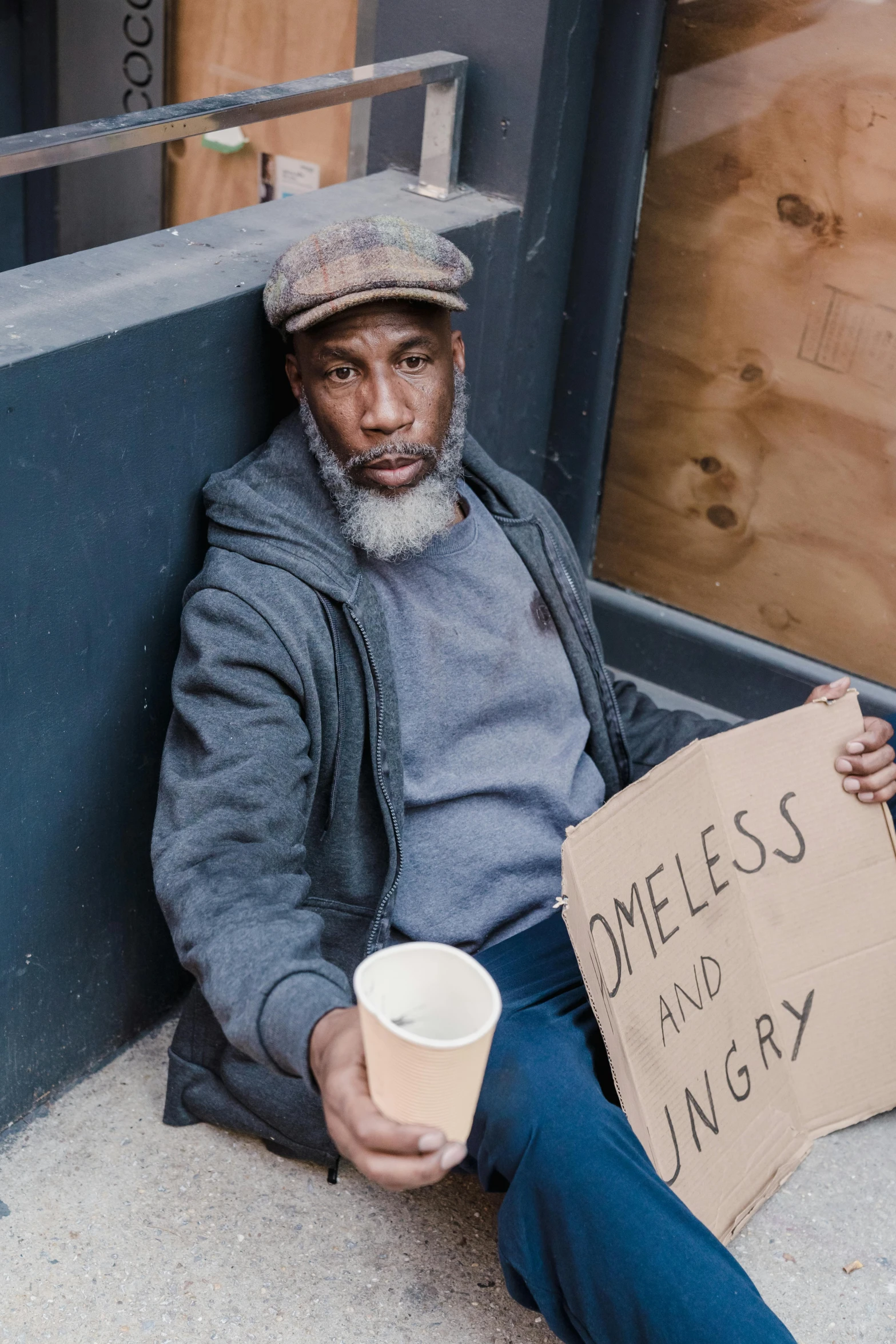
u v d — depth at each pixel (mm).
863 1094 1965
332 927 1861
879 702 2564
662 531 2729
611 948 1596
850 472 2471
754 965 1853
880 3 2141
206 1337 1671
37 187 3088
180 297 1775
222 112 1848
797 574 2605
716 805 1812
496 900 1851
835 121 2252
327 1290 1746
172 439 1802
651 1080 1630
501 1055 1590
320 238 1745
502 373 2484
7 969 1845
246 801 1596
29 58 2957
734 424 2561
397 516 1773
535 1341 1700
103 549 1753
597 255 2518
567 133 2363
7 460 1569
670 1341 1428
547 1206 1495
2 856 1770
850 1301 1771
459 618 1894
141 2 2820
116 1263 1758
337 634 1764
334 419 1763
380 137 2408
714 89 2336
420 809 1857
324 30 2670
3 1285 1713
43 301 1704
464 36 2258
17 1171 1879
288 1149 1890
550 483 2781
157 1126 1977
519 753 1922
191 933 1477
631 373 2627
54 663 1742
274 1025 1340
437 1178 1149
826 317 2389
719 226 2428
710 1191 1712
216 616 1700
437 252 1749
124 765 1925
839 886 1908
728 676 2729
